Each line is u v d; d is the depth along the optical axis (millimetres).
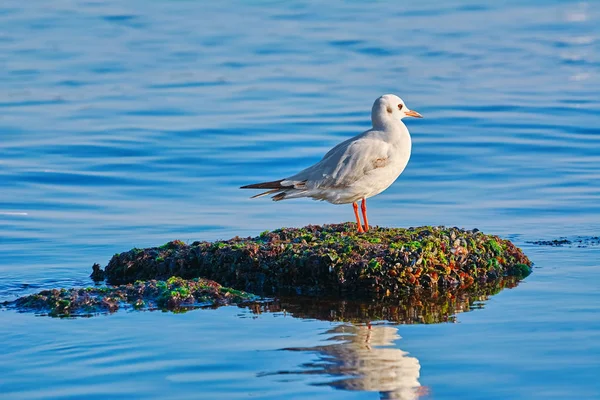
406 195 18438
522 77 29047
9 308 11531
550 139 22375
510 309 11172
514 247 13516
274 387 8633
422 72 29828
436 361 9289
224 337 10211
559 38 34406
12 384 8805
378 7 40125
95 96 27703
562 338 9867
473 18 37906
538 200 17688
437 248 12664
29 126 24219
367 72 29984
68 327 10633
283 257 12625
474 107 25391
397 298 11938
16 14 39562
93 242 15383
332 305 11609
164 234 15859
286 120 24391
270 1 41781
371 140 13453
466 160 20875
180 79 29703
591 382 8570
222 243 13312
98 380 8867
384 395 8422
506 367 9031
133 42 34844
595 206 17125
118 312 11281
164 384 8734
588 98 26203
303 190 13414
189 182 19734
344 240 12938
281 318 10992
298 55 32312
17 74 30266
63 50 33594
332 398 8367
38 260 14281
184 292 11758
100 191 19016
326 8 40031
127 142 22594
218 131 23484
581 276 12703
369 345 9867
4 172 20156
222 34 35656
